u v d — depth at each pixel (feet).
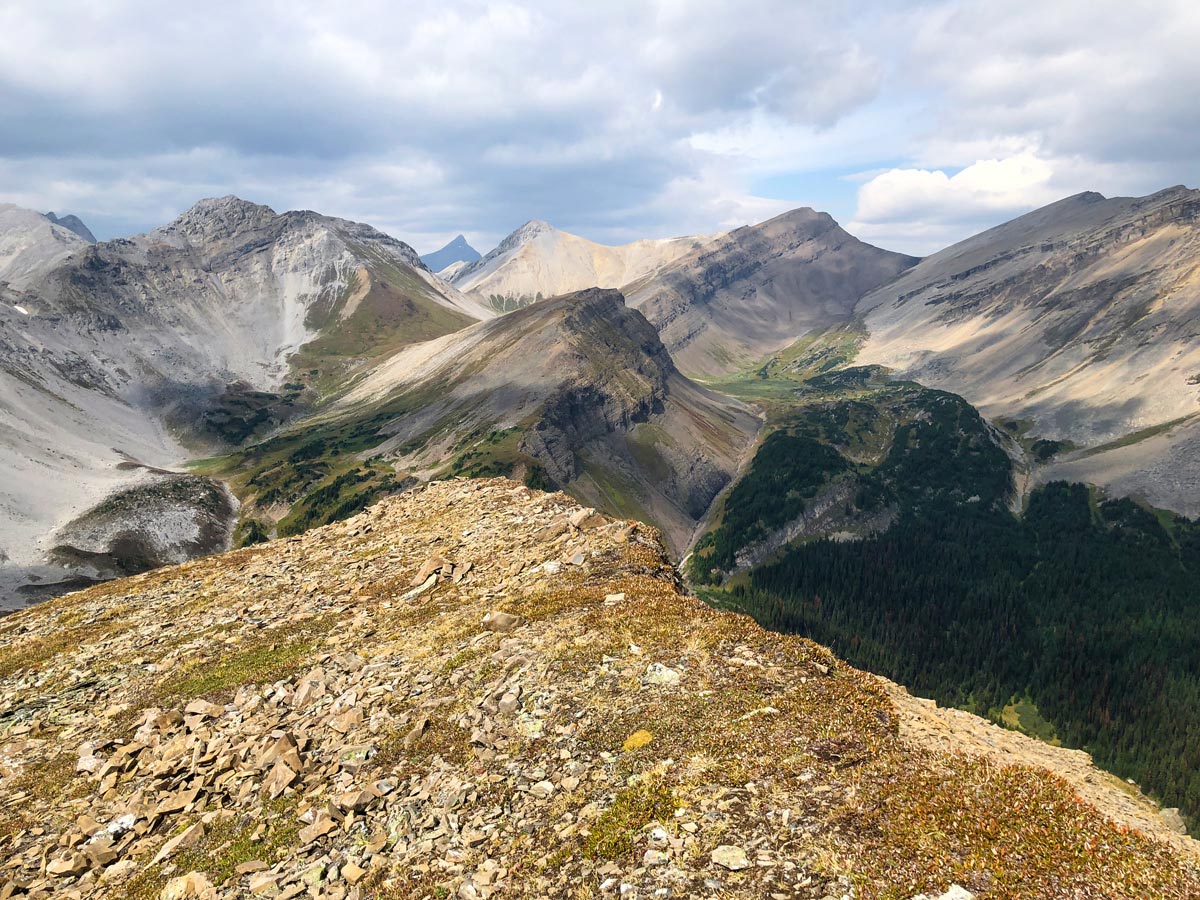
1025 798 44.39
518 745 60.39
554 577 100.01
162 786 69.46
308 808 58.95
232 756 69.67
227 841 58.08
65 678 105.19
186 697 89.10
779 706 57.93
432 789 57.11
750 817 45.65
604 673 68.59
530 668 72.38
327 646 96.84
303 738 70.44
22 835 65.41
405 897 46.11
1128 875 37.68
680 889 40.73
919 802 44.39
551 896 43.11
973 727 66.64
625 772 53.47
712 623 74.74
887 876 39.06
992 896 36.42
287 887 49.98
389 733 67.77
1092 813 43.52
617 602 85.35
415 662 82.74
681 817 46.70
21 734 88.02
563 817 50.24
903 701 64.95
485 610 94.02
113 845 61.72
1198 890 36.70
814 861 41.01
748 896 39.27
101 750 79.46
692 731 56.54
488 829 51.01
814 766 49.83
